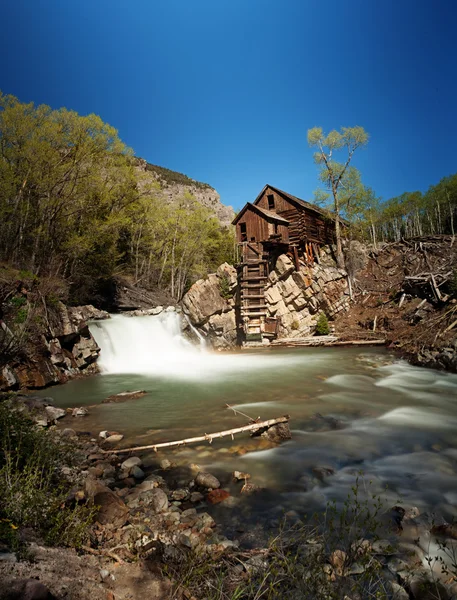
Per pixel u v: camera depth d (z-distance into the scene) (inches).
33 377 496.4
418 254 1246.3
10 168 696.4
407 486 205.5
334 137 1218.6
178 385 509.7
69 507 150.9
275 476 219.6
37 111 738.8
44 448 197.2
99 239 903.1
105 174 951.6
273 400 411.2
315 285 1097.4
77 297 893.8
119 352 732.0
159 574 122.0
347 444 271.9
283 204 1248.8
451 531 156.0
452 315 705.0
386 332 907.4
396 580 129.3
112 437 289.1
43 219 759.1
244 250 1122.7
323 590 111.7
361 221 1380.4
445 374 524.4
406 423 321.7
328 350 858.1
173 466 237.0
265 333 1076.5
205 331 1057.5
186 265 1573.6
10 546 111.3
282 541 150.7
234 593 108.7
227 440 283.7
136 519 165.3
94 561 122.9
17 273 586.9
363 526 162.6
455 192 2031.3
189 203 1509.6
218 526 167.3
